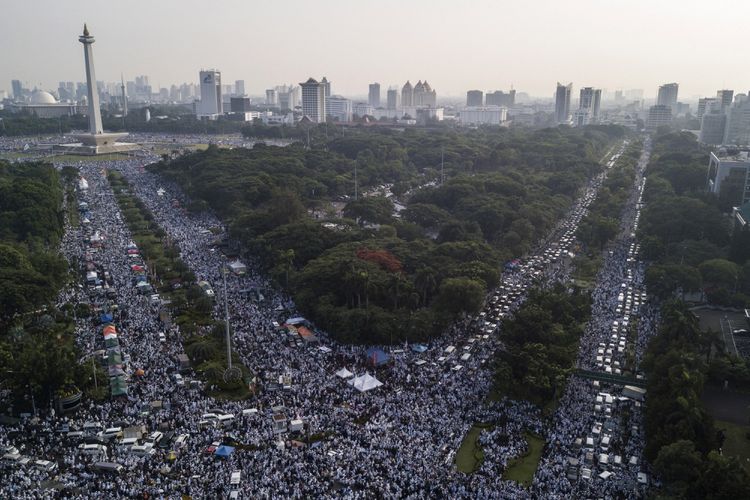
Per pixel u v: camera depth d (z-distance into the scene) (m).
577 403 148.75
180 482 114.50
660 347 165.38
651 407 136.50
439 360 169.00
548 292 195.00
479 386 155.00
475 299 189.50
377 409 142.50
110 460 120.94
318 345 177.88
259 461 120.88
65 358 147.00
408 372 161.75
